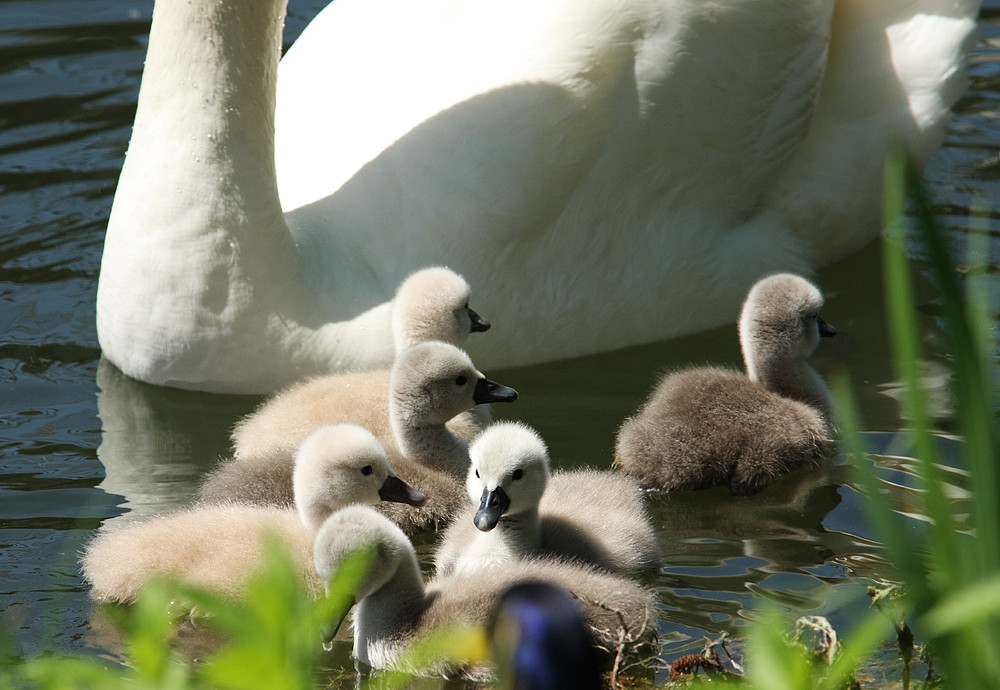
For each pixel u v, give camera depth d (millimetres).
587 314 12867
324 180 12859
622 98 12719
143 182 11773
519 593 5000
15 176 16047
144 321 11906
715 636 8719
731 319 13789
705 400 11344
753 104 13297
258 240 11695
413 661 6160
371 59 13680
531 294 12539
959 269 14062
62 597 9352
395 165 12422
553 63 12594
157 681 5254
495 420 12203
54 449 11406
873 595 8648
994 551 4781
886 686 7766
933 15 14109
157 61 11719
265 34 11742
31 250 14648
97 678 5414
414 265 12203
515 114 12383
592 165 12609
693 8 12828
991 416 4820
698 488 11102
